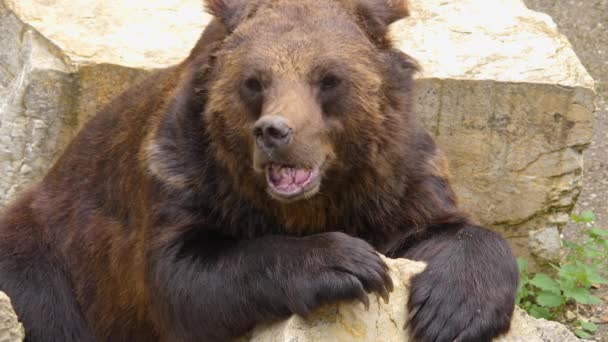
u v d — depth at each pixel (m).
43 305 13.00
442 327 10.27
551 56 15.96
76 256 12.97
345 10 11.11
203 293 10.62
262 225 11.20
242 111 10.60
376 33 11.20
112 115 13.34
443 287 10.41
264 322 10.47
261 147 9.92
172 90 11.97
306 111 10.27
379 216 11.36
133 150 12.15
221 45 11.16
